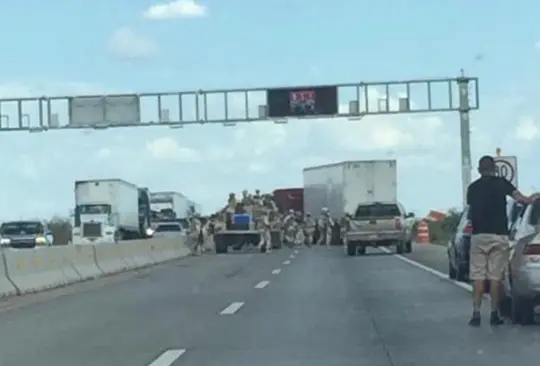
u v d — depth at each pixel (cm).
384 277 2645
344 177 5897
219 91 5078
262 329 1478
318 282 2505
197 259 4397
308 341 1333
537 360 1145
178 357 1203
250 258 4306
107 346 1322
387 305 1834
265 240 5288
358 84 5050
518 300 1452
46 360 1205
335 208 6100
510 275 1469
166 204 9356
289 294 2131
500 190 1456
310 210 6712
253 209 5362
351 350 1243
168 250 4462
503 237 1456
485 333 1388
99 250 3148
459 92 4997
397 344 1292
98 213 6544
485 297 1908
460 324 1501
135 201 7312
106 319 1686
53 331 1519
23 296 2288
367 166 5881
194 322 1595
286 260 3950
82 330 1523
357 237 4172
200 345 1309
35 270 2484
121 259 3431
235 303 1931
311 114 5050
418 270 2950
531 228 1440
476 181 1471
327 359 1173
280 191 7200
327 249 5381
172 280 2786
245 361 1166
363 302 1903
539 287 1404
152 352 1253
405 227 4197
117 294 2272
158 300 2059
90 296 2231
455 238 2409
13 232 5172
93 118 5094
